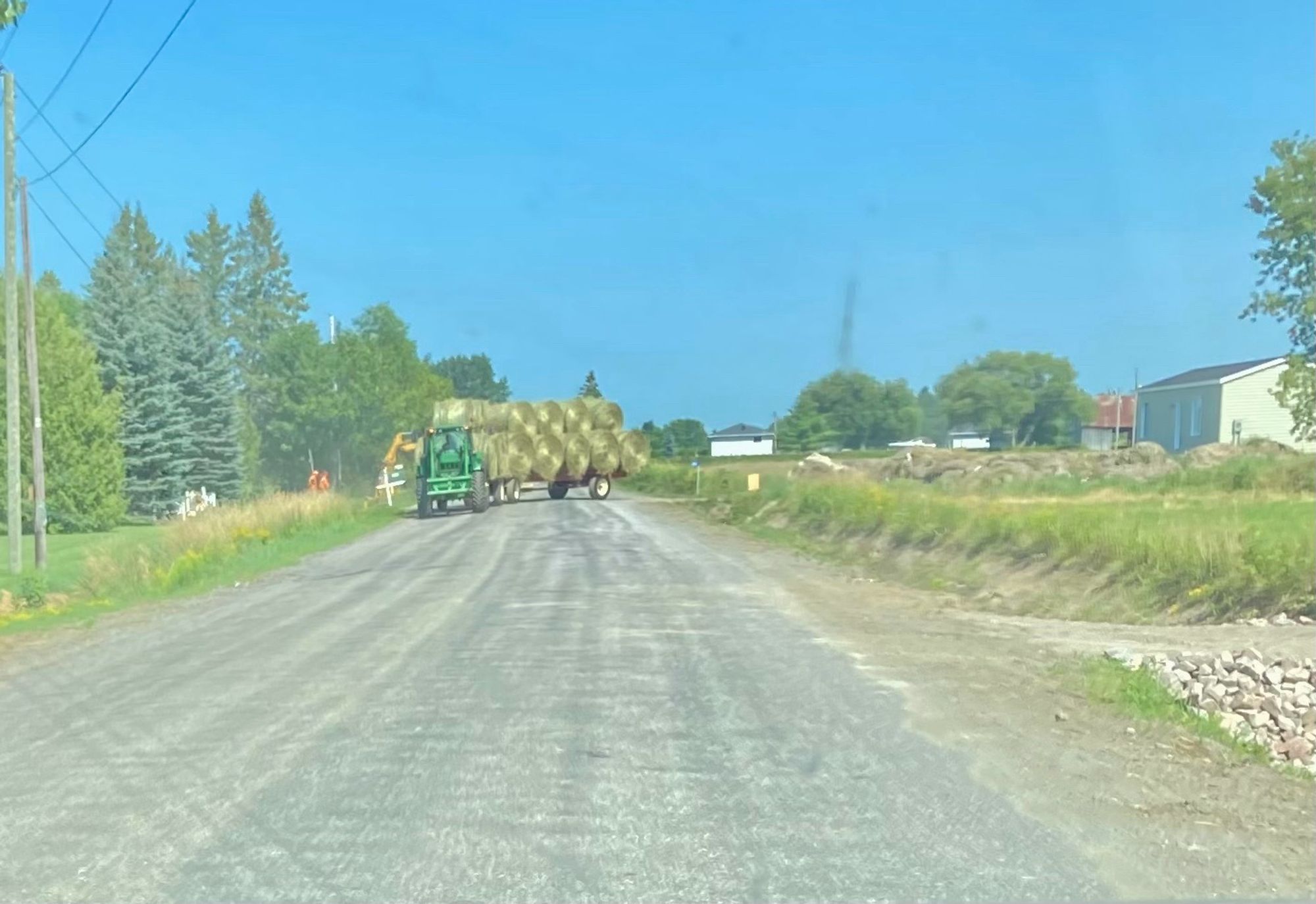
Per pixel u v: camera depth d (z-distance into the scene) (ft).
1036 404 123.24
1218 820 20.39
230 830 19.43
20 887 17.03
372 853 18.21
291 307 282.15
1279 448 144.66
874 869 17.51
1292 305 128.36
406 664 34.86
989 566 63.62
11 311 81.71
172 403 176.35
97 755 24.57
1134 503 91.56
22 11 37.40
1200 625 47.11
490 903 16.24
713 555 74.79
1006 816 20.10
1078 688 31.94
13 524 82.07
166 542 77.77
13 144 80.84
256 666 35.42
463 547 82.58
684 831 19.20
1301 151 124.67
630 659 35.06
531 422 139.54
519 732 25.90
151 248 256.52
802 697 29.53
